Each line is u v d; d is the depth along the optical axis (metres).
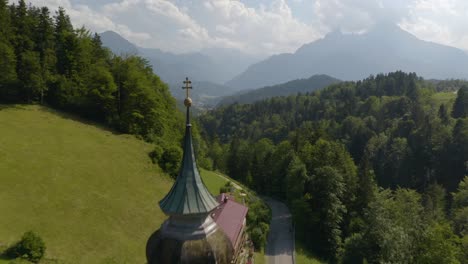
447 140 99.69
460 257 44.00
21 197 37.53
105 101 66.44
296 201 60.72
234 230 35.88
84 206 39.81
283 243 53.50
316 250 58.03
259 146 101.19
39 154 47.09
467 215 61.91
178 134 77.88
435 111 133.25
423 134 107.12
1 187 38.03
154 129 68.94
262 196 81.00
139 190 47.34
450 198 89.62
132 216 41.28
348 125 136.88
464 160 93.94
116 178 48.03
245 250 40.66
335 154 69.62
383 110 152.25
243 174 97.38
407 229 48.88
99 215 39.19
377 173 106.75
